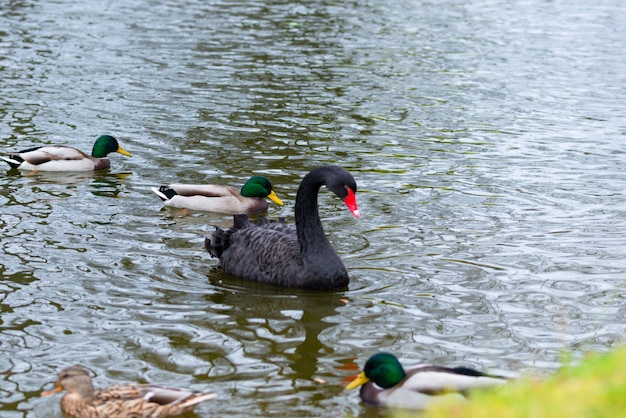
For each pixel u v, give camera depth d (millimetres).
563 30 34125
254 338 11898
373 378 10078
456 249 15039
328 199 17625
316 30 33312
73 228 15945
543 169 19625
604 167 19797
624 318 12422
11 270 13891
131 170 19453
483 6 38531
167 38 31328
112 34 31641
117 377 10758
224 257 14211
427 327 12203
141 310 12688
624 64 29281
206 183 18609
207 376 10820
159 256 14781
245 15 35469
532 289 13422
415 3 38875
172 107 23750
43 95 24547
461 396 9492
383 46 31234
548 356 11297
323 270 13391
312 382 10680
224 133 21797
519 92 26047
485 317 12492
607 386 9102
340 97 25172
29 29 32031
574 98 25516
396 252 14922
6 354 11289
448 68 28578
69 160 19375
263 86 25984
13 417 9820
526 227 16094
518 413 8586
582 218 16578
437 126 22797
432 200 17547
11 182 18719
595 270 14125
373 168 19516
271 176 19047
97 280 13656
